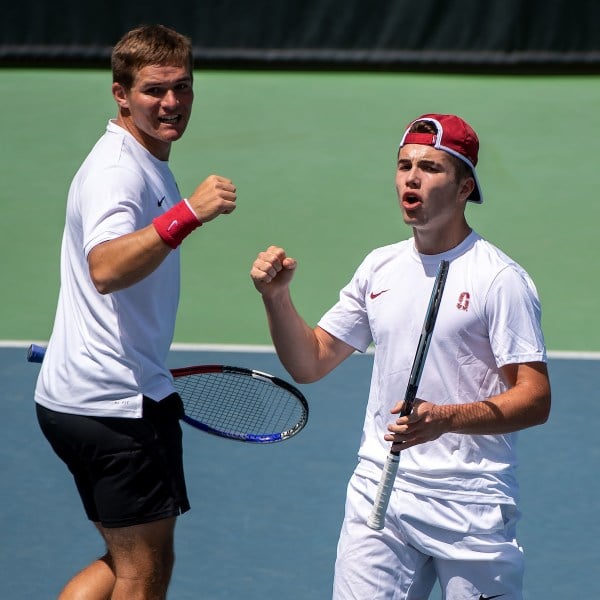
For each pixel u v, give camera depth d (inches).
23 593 734.5
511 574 567.5
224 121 1872.5
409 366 567.2
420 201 553.0
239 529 810.2
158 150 613.3
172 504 605.0
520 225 1499.8
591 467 895.1
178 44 593.3
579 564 770.8
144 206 587.5
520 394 541.3
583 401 1004.6
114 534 608.1
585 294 1286.9
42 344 1146.0
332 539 799.1
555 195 1598.2
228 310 1235.2
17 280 1320.1
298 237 1454.2
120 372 591.8
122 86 597.0
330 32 2114.9
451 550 561.0
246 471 887.1
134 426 594.2
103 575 635.5
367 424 593.3
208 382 739.4
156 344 602.9
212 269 1348.4
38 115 1888.5
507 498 565.6
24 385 1034.1
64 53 2114.9
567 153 1754.4
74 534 805.9
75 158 1723.7
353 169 1683.1
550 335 1173.1
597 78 2087.8
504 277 549.6
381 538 570.9
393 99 1984.5
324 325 617.6
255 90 2021.4
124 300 588.7
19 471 888.9
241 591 736.3
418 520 560.7
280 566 765.9
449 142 549.6
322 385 1027.9
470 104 1961.1
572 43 2096.5
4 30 2111.2
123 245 548.1
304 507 839.1
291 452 915.4
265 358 1100.5
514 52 2103.8
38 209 1539.1
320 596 732.0
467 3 2092.8
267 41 2118.6
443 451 561.6
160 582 612.7
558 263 1378.0
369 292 588.7
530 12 2089.1
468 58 2106.3
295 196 1584.6
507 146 1779.0
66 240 611.5
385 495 541.3
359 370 1057.5
